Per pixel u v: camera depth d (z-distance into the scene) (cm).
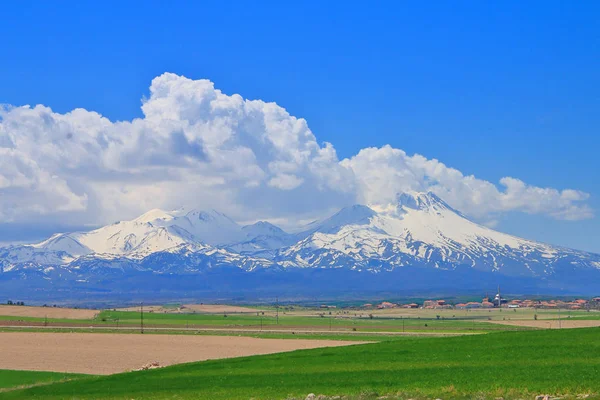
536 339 12500
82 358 17800
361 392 7875
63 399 9862
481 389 7488
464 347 12169
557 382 7625
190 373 11825
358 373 9869
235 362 13025
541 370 8719
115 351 19325
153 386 10481
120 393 10044
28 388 11469
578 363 9256
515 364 9525
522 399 6894
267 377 10350
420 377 8919
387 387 8219
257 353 18538
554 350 10825
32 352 19162
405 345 13450
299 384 9225
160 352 19050
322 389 8519
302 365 11619
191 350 19462
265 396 8312
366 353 12612
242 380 10275
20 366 16338
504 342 12388
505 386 7569
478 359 10431
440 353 11625
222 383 10138
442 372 9231
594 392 7000
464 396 7181
